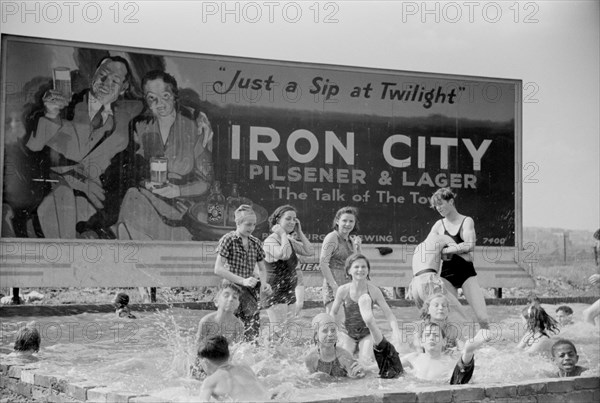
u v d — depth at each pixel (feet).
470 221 30.37
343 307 25.18
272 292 29.50
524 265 44.50
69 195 38.47
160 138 39.73
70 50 38.70
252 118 41.01
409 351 24.71
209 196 40.27
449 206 30.53
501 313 39.52
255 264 28.53
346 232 28.76
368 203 42.24
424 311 24.53
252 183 40.83
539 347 26.27
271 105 41.29
